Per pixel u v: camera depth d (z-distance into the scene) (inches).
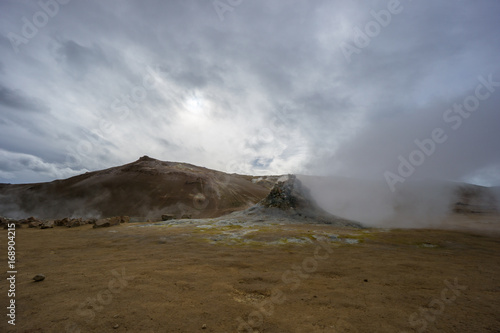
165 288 331.3
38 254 592.4
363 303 286.2
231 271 431.8
